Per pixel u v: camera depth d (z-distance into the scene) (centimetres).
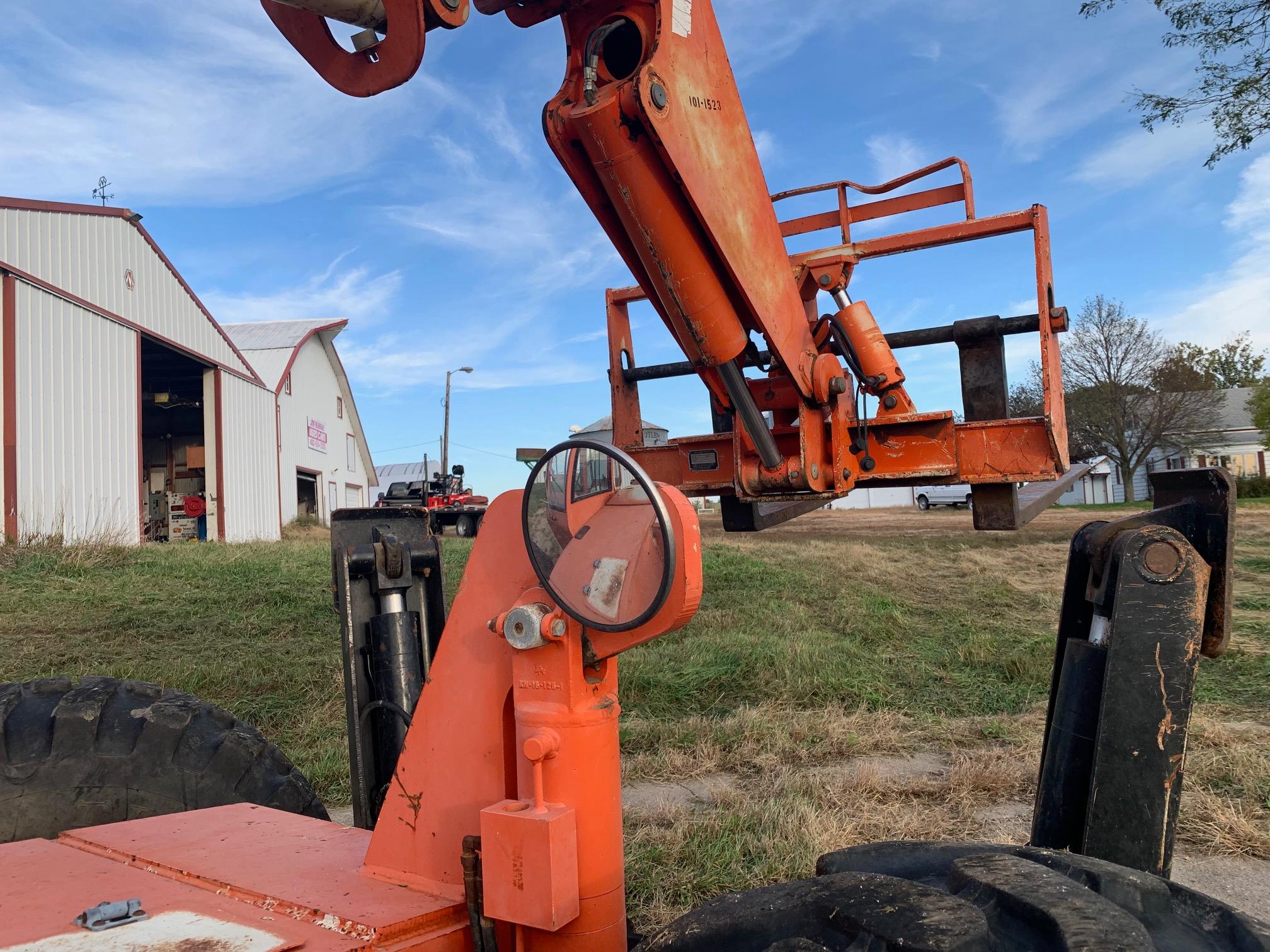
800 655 719
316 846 190
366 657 239
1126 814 152
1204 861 358
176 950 137
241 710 595
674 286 287
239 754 241
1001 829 387
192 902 160
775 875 337
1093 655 163
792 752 520
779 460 369
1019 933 109
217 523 2302
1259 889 332
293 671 680
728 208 284
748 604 1002
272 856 183
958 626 913
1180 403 3784
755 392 395
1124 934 103
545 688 147
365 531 248
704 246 288
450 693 168
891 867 144
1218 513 159
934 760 507
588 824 145
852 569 1343
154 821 209
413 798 169
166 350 2155
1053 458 389
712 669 691
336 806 445
